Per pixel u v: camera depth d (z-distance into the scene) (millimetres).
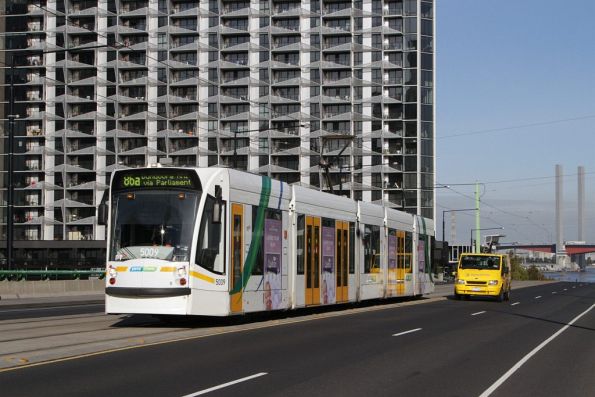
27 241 97500
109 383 10328
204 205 17719
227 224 18328
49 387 9984
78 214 99000
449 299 38094
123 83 98062
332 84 98250
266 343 15484
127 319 21500
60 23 99625
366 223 28172
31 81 99312
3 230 99250
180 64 97750
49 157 99188
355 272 26922
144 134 97938
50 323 20031
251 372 11531
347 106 98750
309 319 22156
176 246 17406
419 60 98375
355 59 98750
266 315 23016
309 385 10484
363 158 98375
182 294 17125
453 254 115312
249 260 19391
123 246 17672
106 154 98125
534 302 37875
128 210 17859
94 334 16656
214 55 98375
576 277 144625
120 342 15031
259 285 19906
